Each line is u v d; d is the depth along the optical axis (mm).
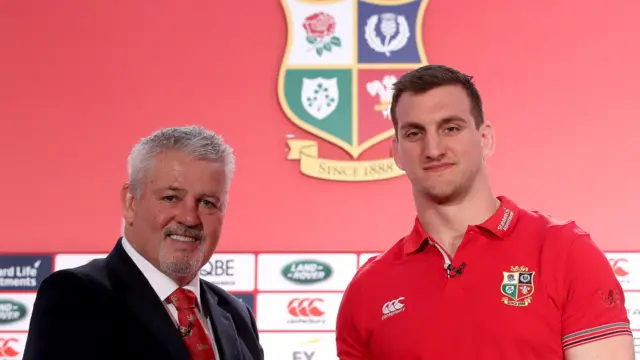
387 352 1685
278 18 4148
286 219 4059
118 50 4129
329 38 4125
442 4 4133
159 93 4117
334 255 3969
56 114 4102
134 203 1786
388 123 4086
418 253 1735
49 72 4117
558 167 4047
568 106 4074
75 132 4102
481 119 1680
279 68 4121
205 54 4133
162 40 4137
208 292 1938
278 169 4082
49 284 1659
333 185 4074
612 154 4047
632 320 3895
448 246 1697
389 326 1687
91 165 4086
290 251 3982
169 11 4145
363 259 3973
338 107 4094
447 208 1681
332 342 3936
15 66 4117
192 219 1732
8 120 4098
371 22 4125
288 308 3953
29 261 3977
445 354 1598
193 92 4117
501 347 1561
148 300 1709
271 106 4113
